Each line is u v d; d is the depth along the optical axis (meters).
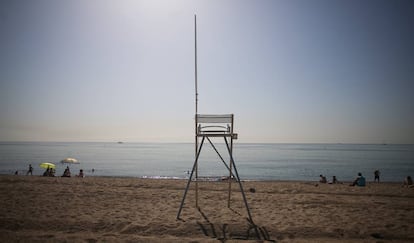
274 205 10.63
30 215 8.73
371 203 11.06
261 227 7.84
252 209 9.98
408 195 12.98
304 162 65.94
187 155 93.00
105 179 17.97
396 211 9.71
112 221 8.24
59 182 16.02
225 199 11.75
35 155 83.38
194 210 9.77
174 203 10.90
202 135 8.95
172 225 7.91
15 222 7.99
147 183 16.09
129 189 13.91
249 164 59.19
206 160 69.69
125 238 6.97
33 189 13.36
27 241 6.68
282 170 46.41
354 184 18.14
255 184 16.56
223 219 8.59
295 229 7.65
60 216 8.71
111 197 11.84
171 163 59.06
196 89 9.82
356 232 7.46
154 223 8.06
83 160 66.12
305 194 13.04
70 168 46.22
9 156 77.81
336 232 7.46
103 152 111.62
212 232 7.48
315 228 7.72
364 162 66.00
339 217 8.90
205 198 11.91
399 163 62.94
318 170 46.91
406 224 8.12
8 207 9.71
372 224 8.12
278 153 119.75
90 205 10.34
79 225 7.91
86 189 13.66
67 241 6.71
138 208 10.01
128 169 45.69
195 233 7.40
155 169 46.03
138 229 7.63
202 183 16.53
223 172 42.44
